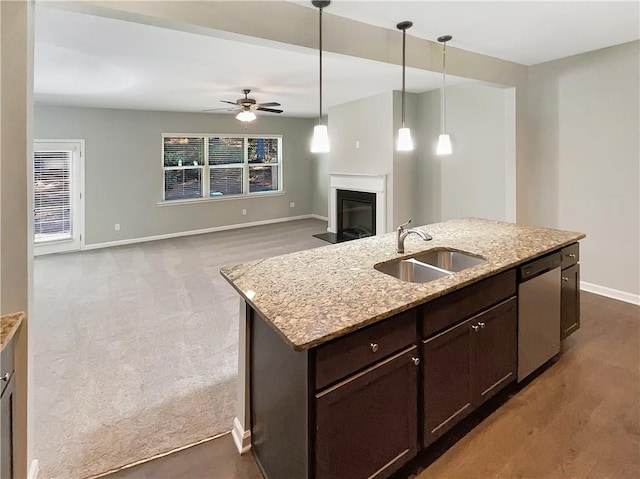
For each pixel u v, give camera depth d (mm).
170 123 7723
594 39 3438
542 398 2461
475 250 2549
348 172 7105
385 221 6348
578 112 4094
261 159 9148
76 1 1816
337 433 1562
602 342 3164
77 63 4027
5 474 1529
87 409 2434
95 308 4129
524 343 2471
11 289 1676
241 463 2012
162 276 5285
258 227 8789
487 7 2670
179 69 4312
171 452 2084
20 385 1715
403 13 2729
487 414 2320
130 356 3094
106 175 7141
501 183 5129
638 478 1845
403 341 1756
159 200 7758
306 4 2527
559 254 2748
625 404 2387
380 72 4562
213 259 6176
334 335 1471
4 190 1639
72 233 6930
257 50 3639
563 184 4293
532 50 3754
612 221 3994
